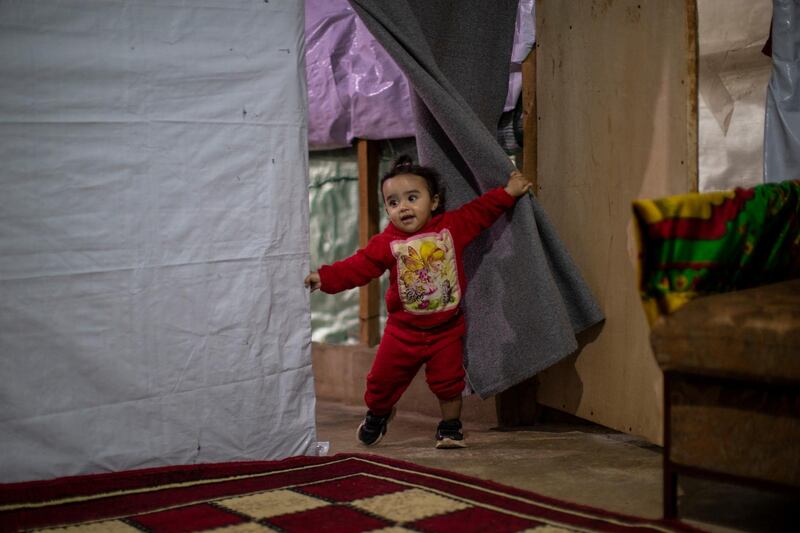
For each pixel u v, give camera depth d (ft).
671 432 7.24
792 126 10.02
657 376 9.34
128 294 8.79
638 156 9.54
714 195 7.30
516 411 11.96
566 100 10.82
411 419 12.66
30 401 8.32
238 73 9.32
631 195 9.69
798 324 6.39
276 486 8.45
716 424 6.97
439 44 10.94
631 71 9.59
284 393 9.76
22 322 8.26
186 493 8.20
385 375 10.73
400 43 10.07
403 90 12.60
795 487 6.58
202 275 9.18
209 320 9.24
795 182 8.15
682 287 7.11
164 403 9.01
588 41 10.34
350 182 14.14
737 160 10.88
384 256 10.52
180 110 9.02
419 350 10.60
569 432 11.38
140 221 8.84
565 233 10.96
